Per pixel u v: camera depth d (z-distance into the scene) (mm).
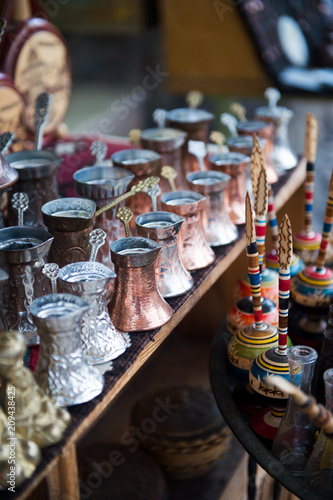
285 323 976
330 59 2512
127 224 1037
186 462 1453
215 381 1153
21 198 1059
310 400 780
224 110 2715
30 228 934
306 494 878
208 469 1508
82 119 3586
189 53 2590
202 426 1459
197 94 1561
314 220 2453
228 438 1494
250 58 2484
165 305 995
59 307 807
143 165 1188
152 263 948
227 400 1092
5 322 921
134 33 4570
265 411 1042
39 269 899
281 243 919
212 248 1249
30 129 1592
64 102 1721
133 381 1776
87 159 1648
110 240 1100
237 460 1548
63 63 1668
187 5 2496
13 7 1563
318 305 1163
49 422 764
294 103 2629
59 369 805
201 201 1124
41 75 1591
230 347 1115
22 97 1494
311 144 1291
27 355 915
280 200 1475
